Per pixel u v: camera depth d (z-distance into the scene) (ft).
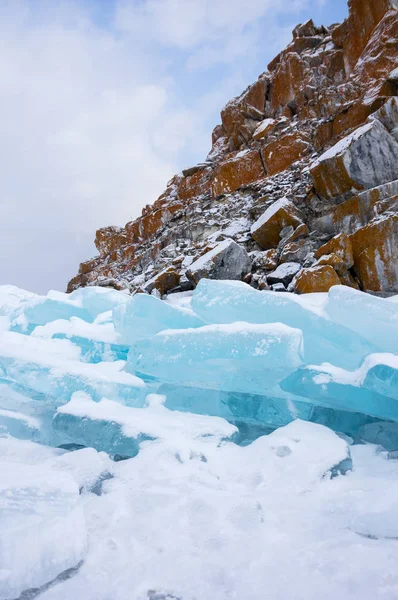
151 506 8.77
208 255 30.07
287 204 32.58
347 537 7.55
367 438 13.58
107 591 6.30
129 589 6.32
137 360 16.19
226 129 66.95
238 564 6.84
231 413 15.26
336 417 14.37
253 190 43.39
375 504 8.27
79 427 12.27
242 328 14.55
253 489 9.81
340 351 15.62
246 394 15.35
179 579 6.51
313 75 56.70
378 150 29.14
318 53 59.62
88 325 21.76
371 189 28.14
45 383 14.76
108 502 8.96
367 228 25.39
